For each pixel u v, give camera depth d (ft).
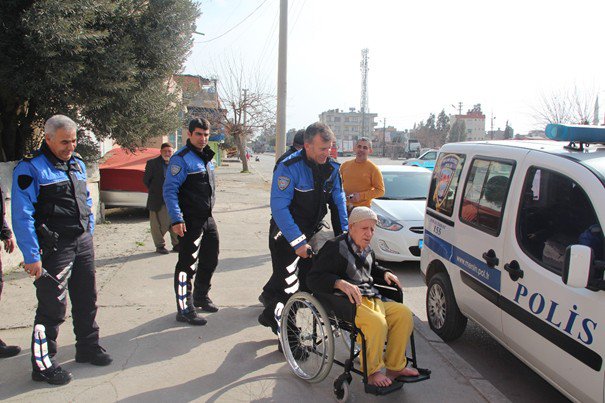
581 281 8.61
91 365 12.74
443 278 15.28
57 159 11.60
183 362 13.08
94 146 29.94
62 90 22.90
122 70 24.04
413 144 242.78
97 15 23.25
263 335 15.01
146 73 27.63
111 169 33.96
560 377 10.01
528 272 11.02
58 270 11.59
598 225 9.57
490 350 15.02
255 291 19.42
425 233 16.92
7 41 20.35
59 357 13.15
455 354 14.16
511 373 13.62
